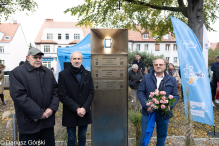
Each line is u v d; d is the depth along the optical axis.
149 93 2.92
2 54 35.62
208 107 4.23
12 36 36.66
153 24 10.48
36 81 2.44
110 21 10.43
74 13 9.46
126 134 3.20
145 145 2.78
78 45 8.41
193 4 6.67
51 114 2.52
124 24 10.59
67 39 43.97
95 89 3.11
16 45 38.19
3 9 10.68
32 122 2.37
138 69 6.08
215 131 4.37
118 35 3.10
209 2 9.33
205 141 3.77
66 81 2.74
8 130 4.24
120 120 3.17
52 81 2.64
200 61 4.36
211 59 34.69
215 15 9.69
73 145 2.83
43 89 2.49
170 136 4.00
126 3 9.28
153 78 2.92
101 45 3.10
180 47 4.46
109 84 3.12
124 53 3.10
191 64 4.38
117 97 3.15
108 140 3.18
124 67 3.13
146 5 8.01
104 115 3.15
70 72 2.79
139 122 3.15
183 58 4.43
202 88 4.30
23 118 2.36
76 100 2.76
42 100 2.45
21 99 2.27
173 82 2.90
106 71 3.10
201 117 4.27
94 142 3.16
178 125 4.70
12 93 2.29
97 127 3.15
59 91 2.72
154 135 4.10
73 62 2.74
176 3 10.22
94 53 3.05
